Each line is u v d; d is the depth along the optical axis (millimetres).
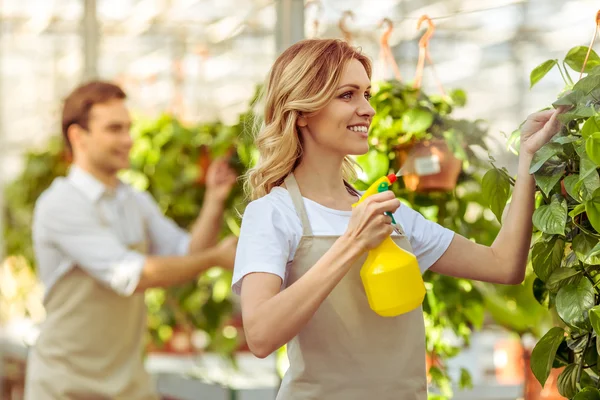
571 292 1908
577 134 1925
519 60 5078
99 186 3807
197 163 4598
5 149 7945
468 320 3164
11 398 5617
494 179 2176
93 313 3744
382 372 1995
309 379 2004
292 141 2047
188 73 6516
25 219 5949
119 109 3820
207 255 3654
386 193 1863
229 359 4637
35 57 7418
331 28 3949
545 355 1979
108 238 3688
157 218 4137
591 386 1889
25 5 6461
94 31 5277
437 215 2918
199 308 4859
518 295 3301
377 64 3393
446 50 5152
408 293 1917
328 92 1985
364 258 2031
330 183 2107
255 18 5750
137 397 3846
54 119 6223
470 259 2160
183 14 6086
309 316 1847
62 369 3732
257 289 1925
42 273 3834
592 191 1809
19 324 6145
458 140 2795
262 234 1989
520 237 2115
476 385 3424
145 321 3965
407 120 2762
